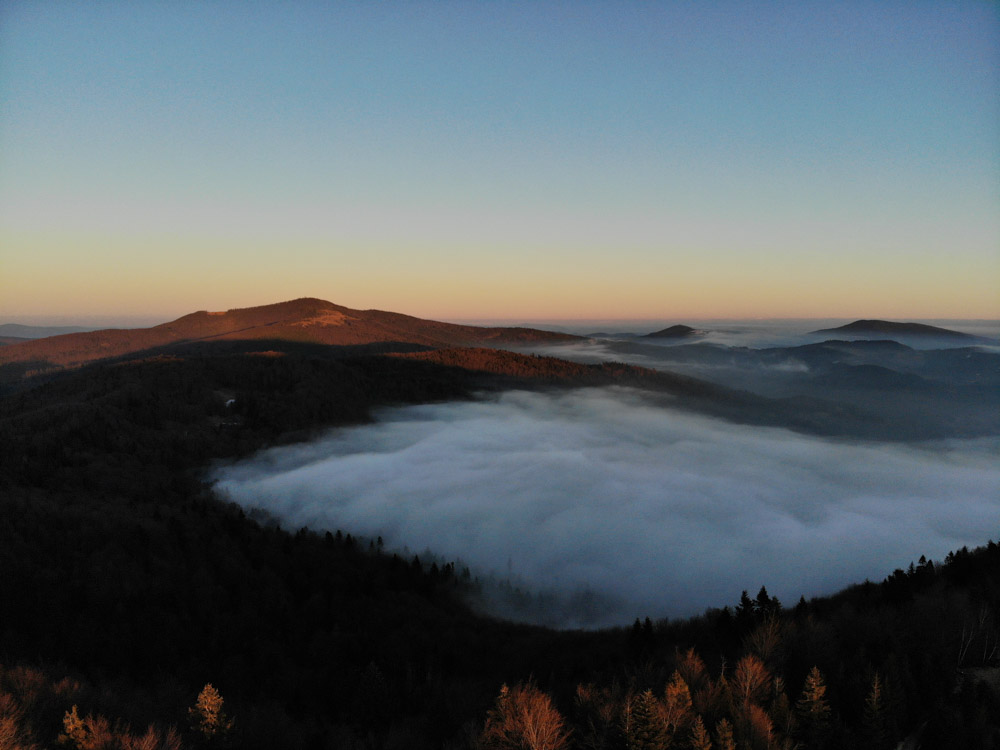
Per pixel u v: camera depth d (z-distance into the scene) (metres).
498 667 88.50
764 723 49.94
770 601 78.50
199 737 51.69
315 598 103.06
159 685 68.44
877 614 73.81
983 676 60.66
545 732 49.19
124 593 87.50
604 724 51.72
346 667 80.69
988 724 53.94
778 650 64.38
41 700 51.22
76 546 99.12
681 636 85.94
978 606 71.88
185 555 107.50
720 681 56.84
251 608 94.25
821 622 71.56
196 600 91.94
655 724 47.56
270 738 58.81
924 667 59.12
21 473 137.75
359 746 61.09
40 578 84.81
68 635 74.62
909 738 53.38
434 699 68.69
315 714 69.62
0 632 72.38
